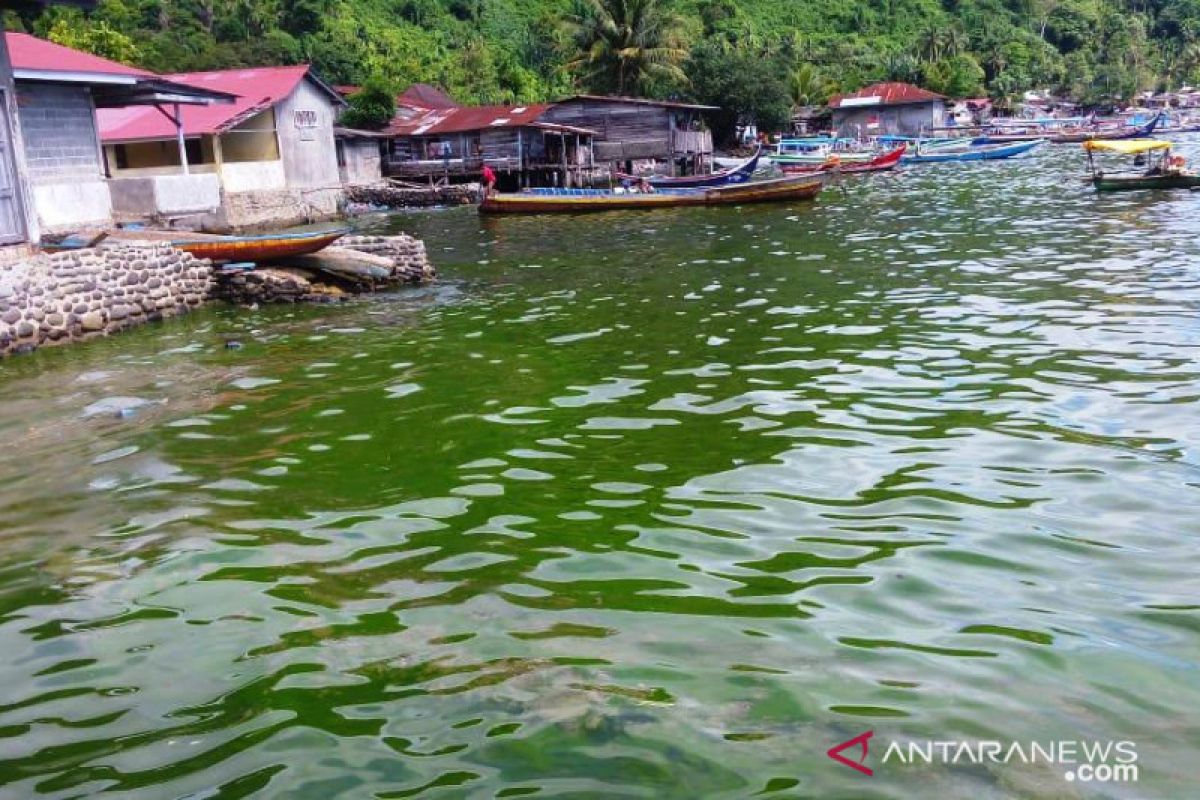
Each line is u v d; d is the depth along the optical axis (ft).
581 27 192.24
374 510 22.30
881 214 93.20
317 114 118.83
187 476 25.31
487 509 22.08
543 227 97.86
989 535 19.74
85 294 45.44
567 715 13.97
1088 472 22.93
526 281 59.98
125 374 37.55
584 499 22.45
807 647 15.66
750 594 17.56
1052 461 23.75
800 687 14.51
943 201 103.04
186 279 51.88
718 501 22.02
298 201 112.98
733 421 28.04
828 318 43.16
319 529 21.34
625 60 187.93
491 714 14.08
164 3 190.70
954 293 48.08
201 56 174.19
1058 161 164.25
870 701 14.12
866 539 19.74
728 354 36.83
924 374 32.42
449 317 47.83
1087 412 27.48
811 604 17.11
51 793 12.76
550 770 12.78
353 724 14.01
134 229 64.75
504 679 14.99
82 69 63.46
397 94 178.60
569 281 59.21
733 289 53.01
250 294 54.03
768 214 100.17
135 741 13.87
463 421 29.14
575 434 27.40
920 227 79.97
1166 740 13.10
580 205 110.63
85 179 66.59
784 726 13.57
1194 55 428.97
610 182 147.13
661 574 18.48
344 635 16.63
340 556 19.86
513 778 12.65
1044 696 14.17
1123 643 15.58
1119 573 17.97
